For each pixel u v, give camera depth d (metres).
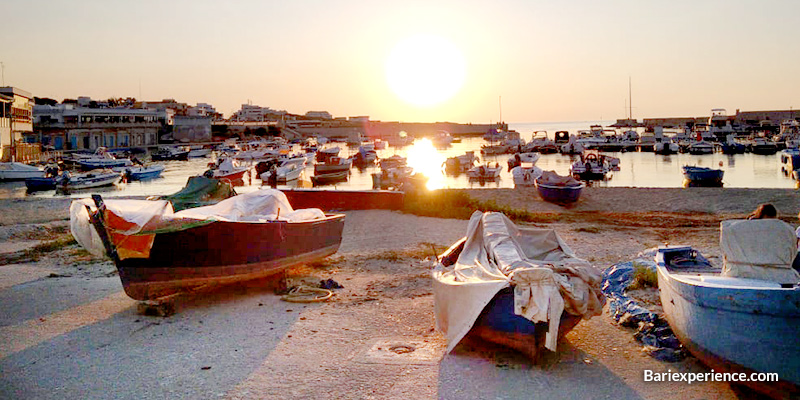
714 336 6.60
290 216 13.16
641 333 8.77
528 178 47.06
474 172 55.56
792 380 6.01
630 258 14.92
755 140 84.44
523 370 7.66
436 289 8.91
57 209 30.23
